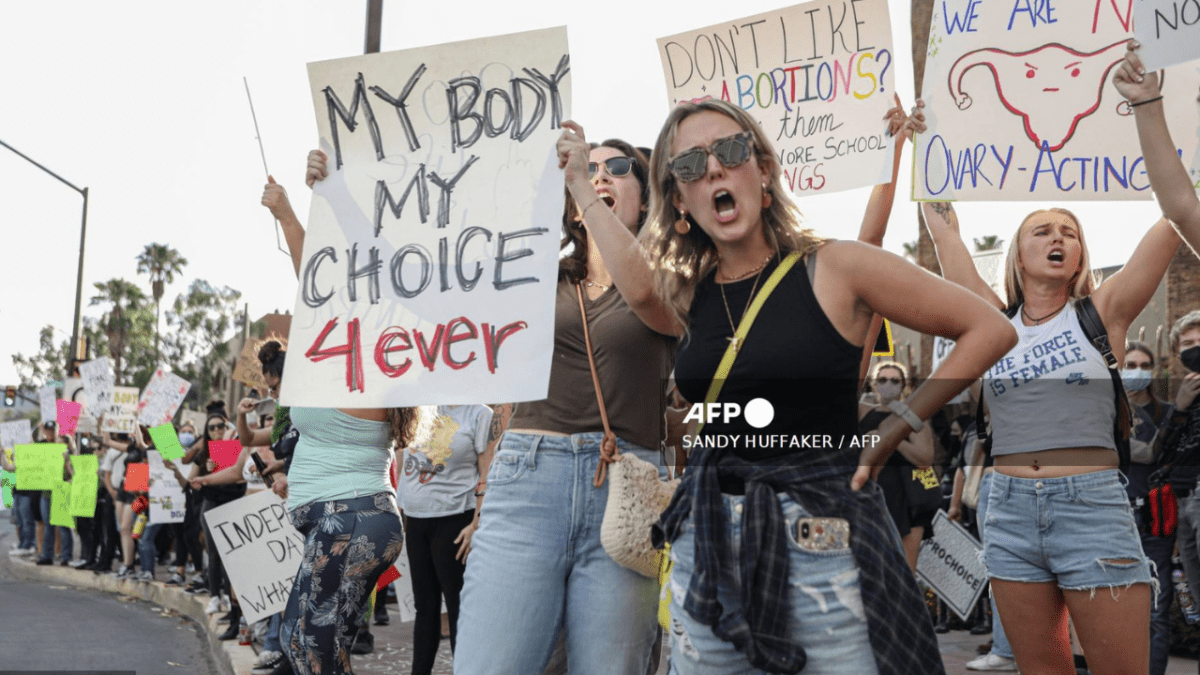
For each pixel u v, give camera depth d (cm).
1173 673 598
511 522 325
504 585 321
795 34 480
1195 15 332
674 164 253
